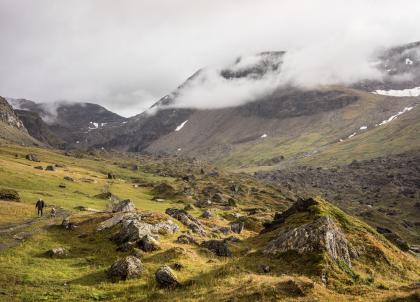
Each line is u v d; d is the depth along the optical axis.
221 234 74.38
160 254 45.97
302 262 41.06
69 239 55.41
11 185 109.88
